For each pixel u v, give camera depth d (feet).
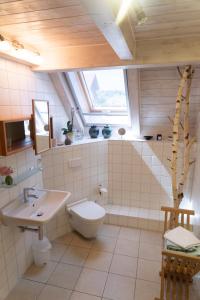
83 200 10.03
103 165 10.88
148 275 7.39
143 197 10.94
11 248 6.72
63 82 9.18
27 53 6.36
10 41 5.74
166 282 6.20
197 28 5.58
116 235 9.68
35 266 7.81
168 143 10.02
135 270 7.61
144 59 6.64
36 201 7.25
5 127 5.58
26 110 7.38
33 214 6.66
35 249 7.79
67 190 9.48
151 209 10.94
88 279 7.23
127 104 9.68
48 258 7.91
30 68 7.54
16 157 6.81
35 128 6.94
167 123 10.36
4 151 5.56
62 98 9.88
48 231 8.95
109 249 8.73
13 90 6.66
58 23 5.06
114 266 7.80
